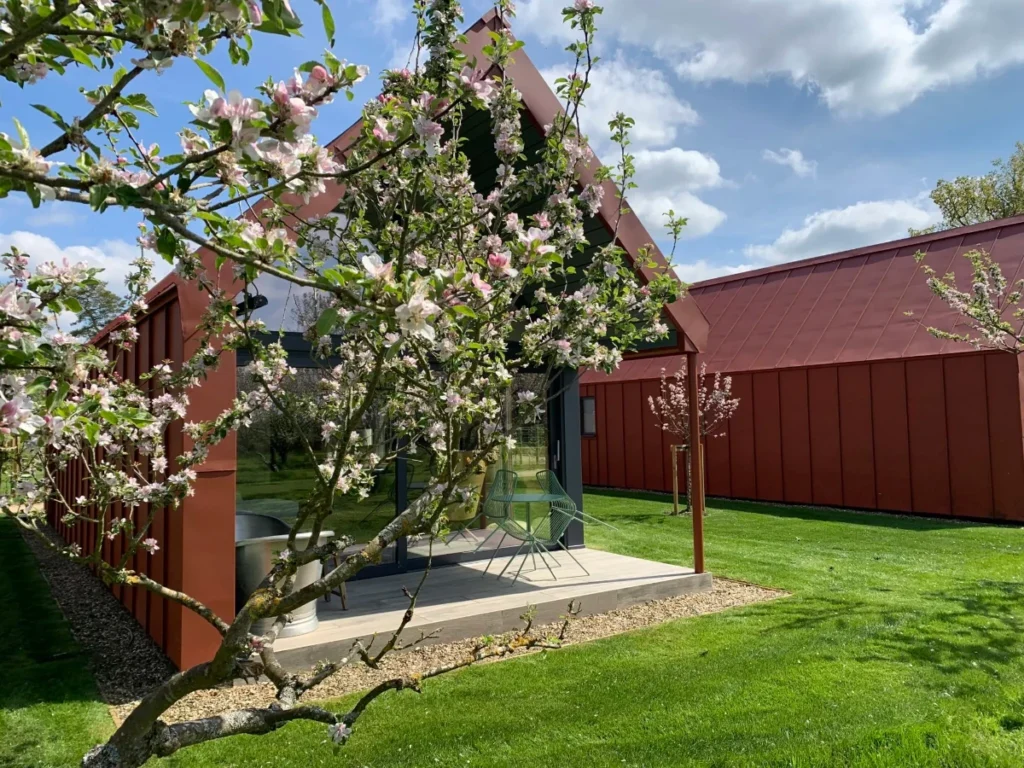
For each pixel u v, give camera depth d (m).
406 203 3.04
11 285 1.44
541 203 5.04
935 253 12.30
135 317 4.90
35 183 1.20
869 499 11.27
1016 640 4.50
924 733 3.13
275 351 3.04
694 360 6.47
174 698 1.67
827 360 11.93
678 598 5.89
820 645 4.44
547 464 7.91
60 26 1.24
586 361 2.95
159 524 4.61
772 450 12.70
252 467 5.57
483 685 3.90
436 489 2.11
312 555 1.84
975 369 10.09
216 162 1.40
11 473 2.01
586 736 3.22
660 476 14.60
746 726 3.27
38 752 3.12
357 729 3.34
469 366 2.58
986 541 8.31
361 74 1.53
